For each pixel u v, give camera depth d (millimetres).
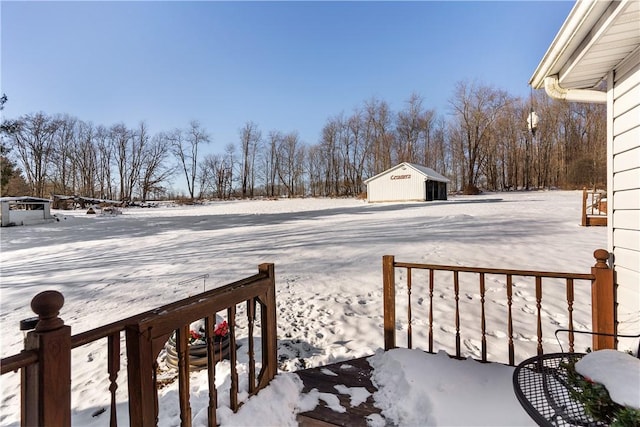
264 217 18469
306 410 2033
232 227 13781
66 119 46875
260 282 2148
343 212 19047
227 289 1884
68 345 1178
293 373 2395
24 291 5363
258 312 4004
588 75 2738
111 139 49469
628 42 2172
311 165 52188
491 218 11914
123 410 2365
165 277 5836
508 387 2076
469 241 7570
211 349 1754
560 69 2748
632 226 2395
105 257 8156
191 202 38594
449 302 3996
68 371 1176
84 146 48594
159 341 1453
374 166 46094
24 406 1137
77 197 35781
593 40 2145
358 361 2617
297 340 3254
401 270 5406
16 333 3783
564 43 2359
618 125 2564
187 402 1617
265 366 2164
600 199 10359
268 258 6926
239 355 2998
